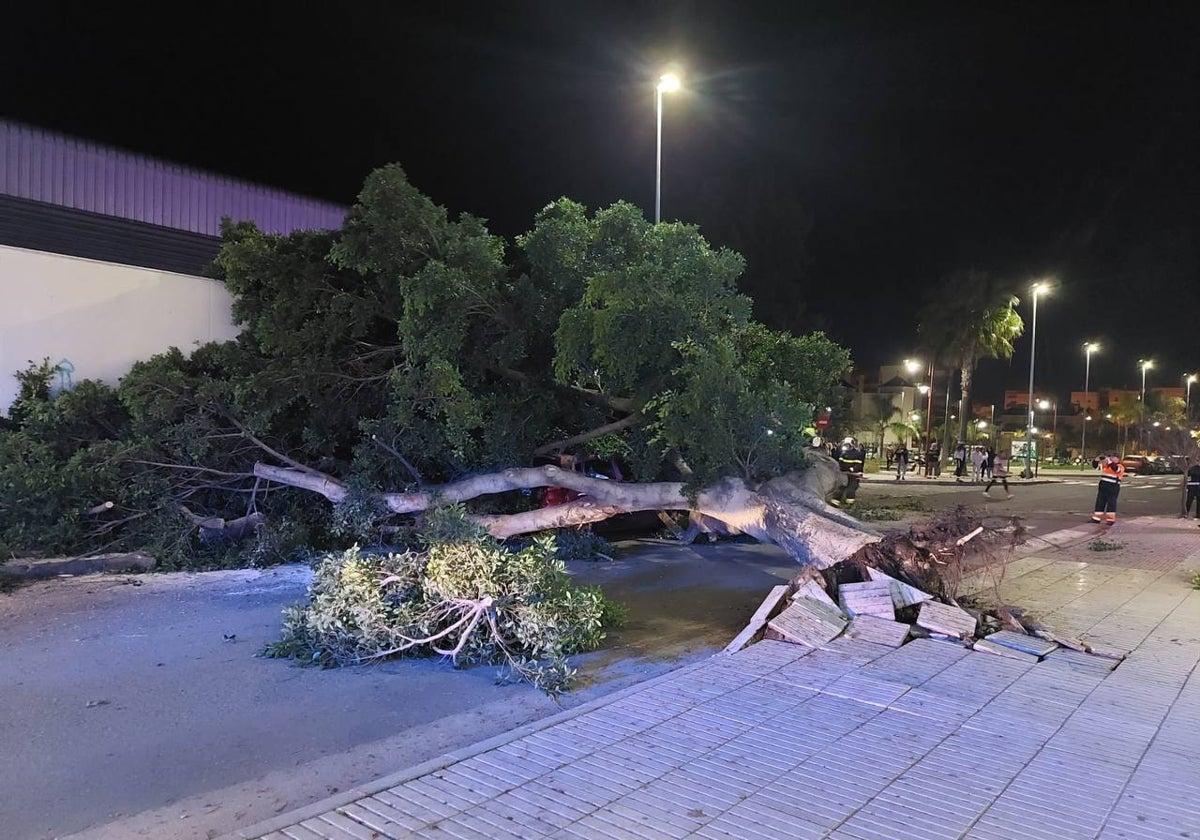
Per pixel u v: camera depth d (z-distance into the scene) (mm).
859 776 3910
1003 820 3486
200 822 3516
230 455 9508
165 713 4852
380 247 8578
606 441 10352
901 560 7086
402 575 6164
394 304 9125
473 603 5793
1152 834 3385
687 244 9172
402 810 3504
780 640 6344
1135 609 7805
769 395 8148
